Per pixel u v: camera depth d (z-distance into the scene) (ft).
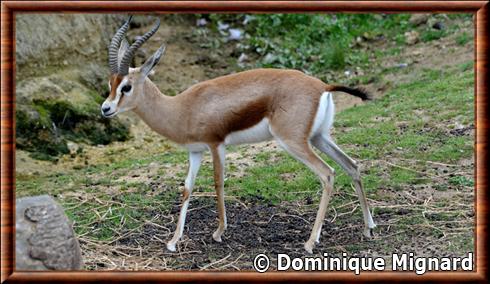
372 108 33.76
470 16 45.34
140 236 22.70
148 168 29.01
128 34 43.70
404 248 20.95
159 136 36.19
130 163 30.01
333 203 24.56
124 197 25.70
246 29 46.50
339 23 46.14
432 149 28.12
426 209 23.47
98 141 34.71
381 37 45.88
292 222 23.32
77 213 24.40
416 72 38.78
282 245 21.70
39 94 33.76
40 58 34.94
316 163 20.76
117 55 21.35
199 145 21.61
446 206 23.62
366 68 41.83
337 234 22.31
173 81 40.98
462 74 35.94
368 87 38.58
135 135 35.83
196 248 21.71
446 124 30.25
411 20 46.83
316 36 45.44
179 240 22.25
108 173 28.81
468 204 23.59
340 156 21.83
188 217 23.99
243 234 22.58
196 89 21.67
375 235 22.00
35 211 17.72
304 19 46.70
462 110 31.27
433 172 26.23
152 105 21.57
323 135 21.70
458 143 28.25
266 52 44.06
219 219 22.13
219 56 43.93
